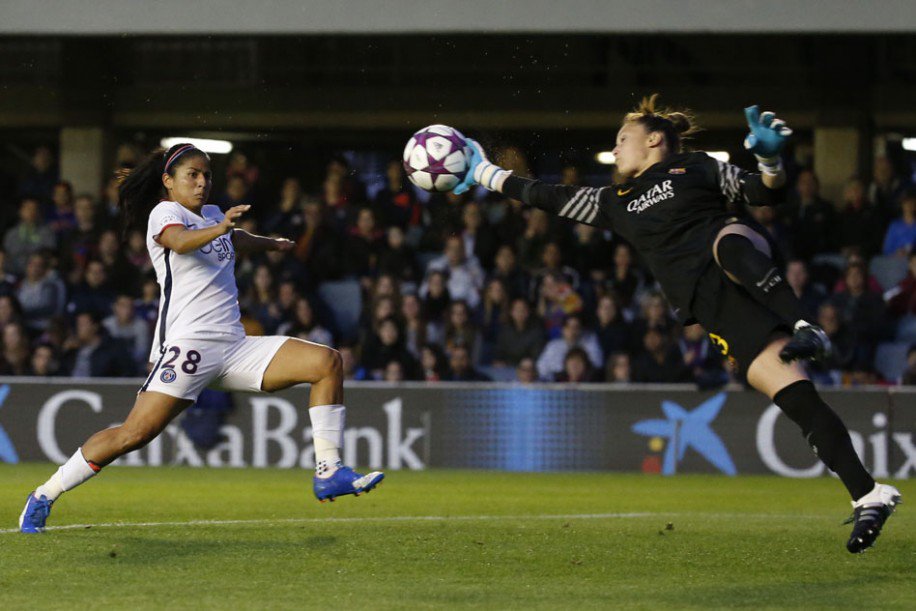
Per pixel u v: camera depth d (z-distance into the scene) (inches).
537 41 2250.2
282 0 1715.1
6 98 2299.5
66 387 1742.1
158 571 667.4
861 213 2030.0
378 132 2337.6
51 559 695.7
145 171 797.2
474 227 2042.3
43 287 1985.7
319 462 776.9
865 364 1843.0
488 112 2268.7
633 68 2241.6
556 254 1953.7
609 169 2287.2
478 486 1406.3
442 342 1926.7
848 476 643.5
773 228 1999.3
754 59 2224.4
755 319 674.2
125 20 1731.1
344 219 2107.5
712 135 2294.5
